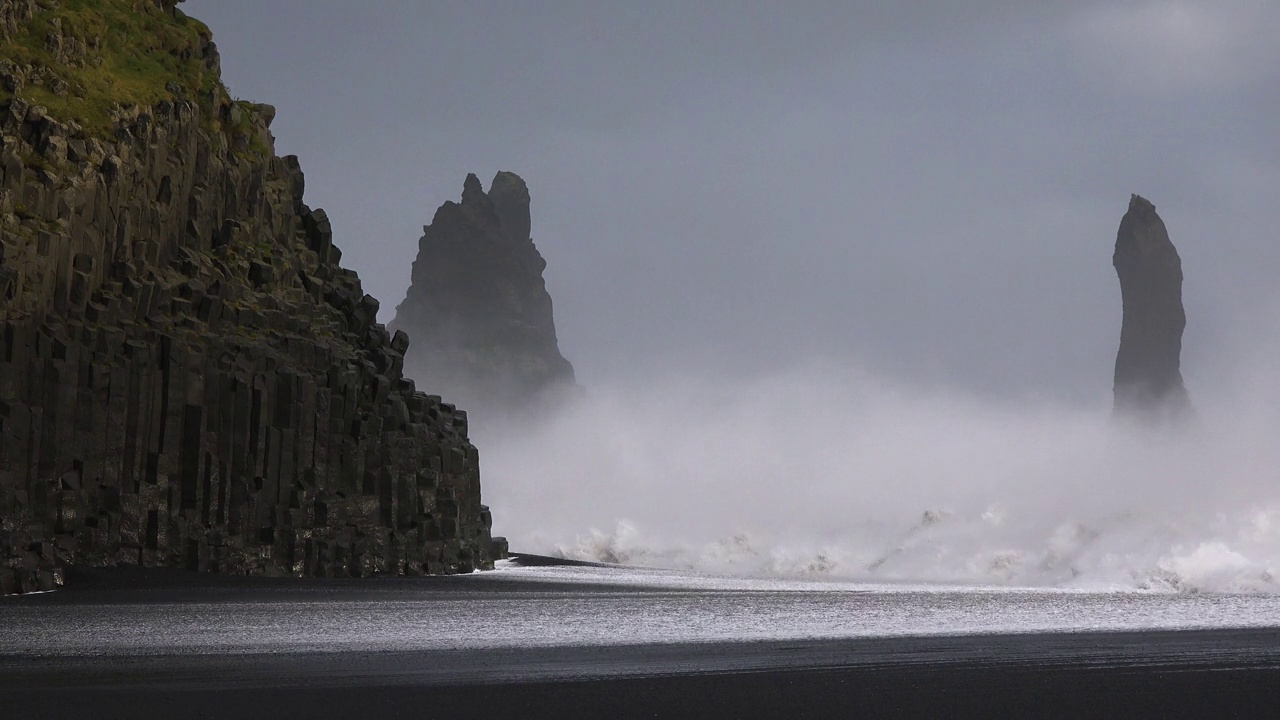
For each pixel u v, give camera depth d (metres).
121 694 97.56
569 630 154.12
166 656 123.94
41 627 150.88
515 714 88.88
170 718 86.75
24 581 193.62
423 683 103.75
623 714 89.38
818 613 183.75
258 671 112.12
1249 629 155.25
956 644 136.62
